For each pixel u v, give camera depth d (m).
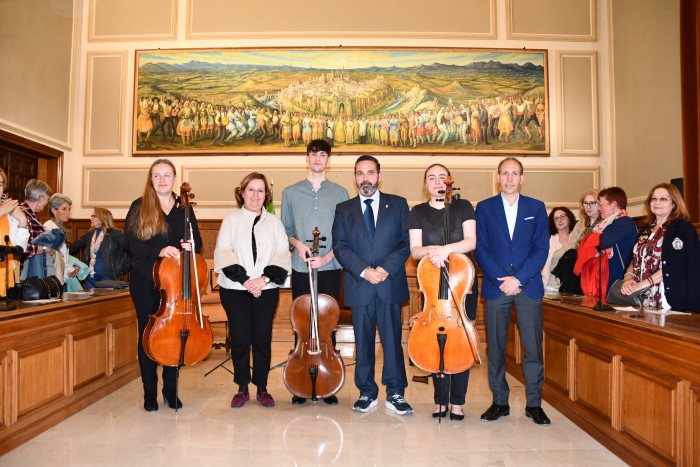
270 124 6.74
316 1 6.85
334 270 3.48
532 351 3.07
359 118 6.73
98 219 5.20
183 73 6.78
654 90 5.80
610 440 2.61
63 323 3.05
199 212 6.75
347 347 5.60
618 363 2.54
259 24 6.84
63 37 6.53
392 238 3.17
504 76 6.78
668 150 5.55
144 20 6.88
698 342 1.92
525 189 6.75
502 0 6.86
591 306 3.05
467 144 6.73
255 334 3.36
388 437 2.79
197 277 3.06
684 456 2.03
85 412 3.22
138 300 3.16
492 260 3.07
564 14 6.88
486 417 3.08
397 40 6.82
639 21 6.07
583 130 6.81
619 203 3.67
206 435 2.82
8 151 5.74
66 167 6.60
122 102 6.83
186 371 4.41
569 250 4.15
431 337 2.73
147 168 6.77
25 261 3.75
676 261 2.84
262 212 3.40
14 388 2.61
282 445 2.68
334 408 3.31
